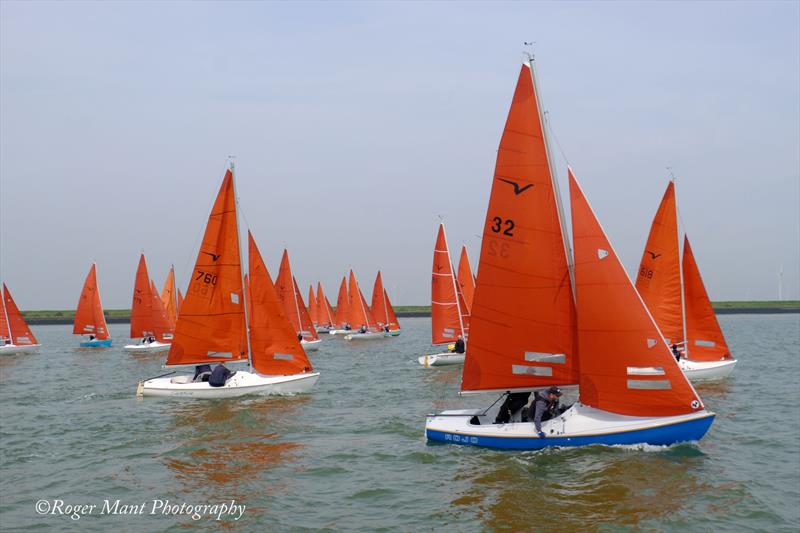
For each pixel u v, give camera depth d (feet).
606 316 47.21
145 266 169.37
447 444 51.37
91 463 49.67
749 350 148.97
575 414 47.83
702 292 90.48
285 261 178.50
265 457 50.29
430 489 41.11
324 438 56.44
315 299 290.15
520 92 49.55
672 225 89.04
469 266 139.74
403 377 102.37
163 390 78.18
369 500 39.70
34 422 66.74
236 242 82.64
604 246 47.26
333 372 111.24
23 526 36.63
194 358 82.79
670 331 89.76
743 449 50.19
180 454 51.70
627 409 47.19
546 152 49.29
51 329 384.68
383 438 55.98
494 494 39.52
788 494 39.34
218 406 72.38
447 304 127.75
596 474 42.11
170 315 176.35
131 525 36.47
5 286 167.02
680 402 45.98
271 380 79.05
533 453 46.96
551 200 49.32
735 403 72.02
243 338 83.20
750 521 35.24
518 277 50.37
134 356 155.43
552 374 49.98
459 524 35.35
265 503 39.63
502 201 50.55
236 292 82.94
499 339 51.24
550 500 38.29
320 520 36.65
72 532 35.58
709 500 38.09
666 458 45.09
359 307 229.45
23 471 47.91
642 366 46.57
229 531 35.29
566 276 49.37
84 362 140.97
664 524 34.83
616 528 34.37
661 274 89.76
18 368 129.59
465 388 52.75
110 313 504.84
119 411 71.36
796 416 64.08
